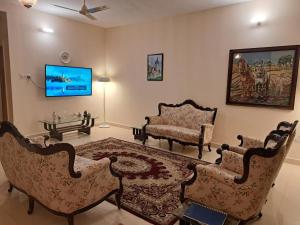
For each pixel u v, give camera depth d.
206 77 4.55
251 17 3.91
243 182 1.84
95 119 5.92
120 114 6.17
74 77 5.47
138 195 2.60
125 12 4.64
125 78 5.93
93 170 1.99
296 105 3.66
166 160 3.72
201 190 2.08
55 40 5.09
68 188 1.84
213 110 4.33
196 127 4.43
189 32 4.68
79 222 2.13
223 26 4.23
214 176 1.98
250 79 4.02
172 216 2.23
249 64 4.00
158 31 5.14
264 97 3.92
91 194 2.04
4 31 4.38
